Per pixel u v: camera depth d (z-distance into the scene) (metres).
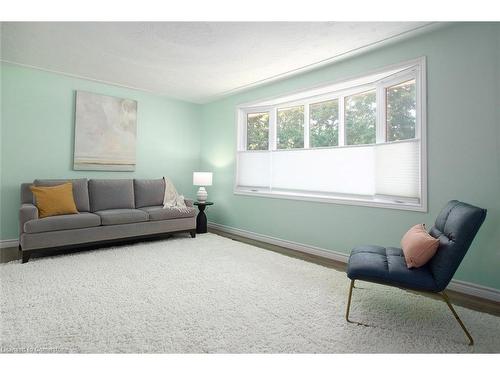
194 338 1.78
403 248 2.18
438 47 2.72
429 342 1.78
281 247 4.16
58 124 4.23
